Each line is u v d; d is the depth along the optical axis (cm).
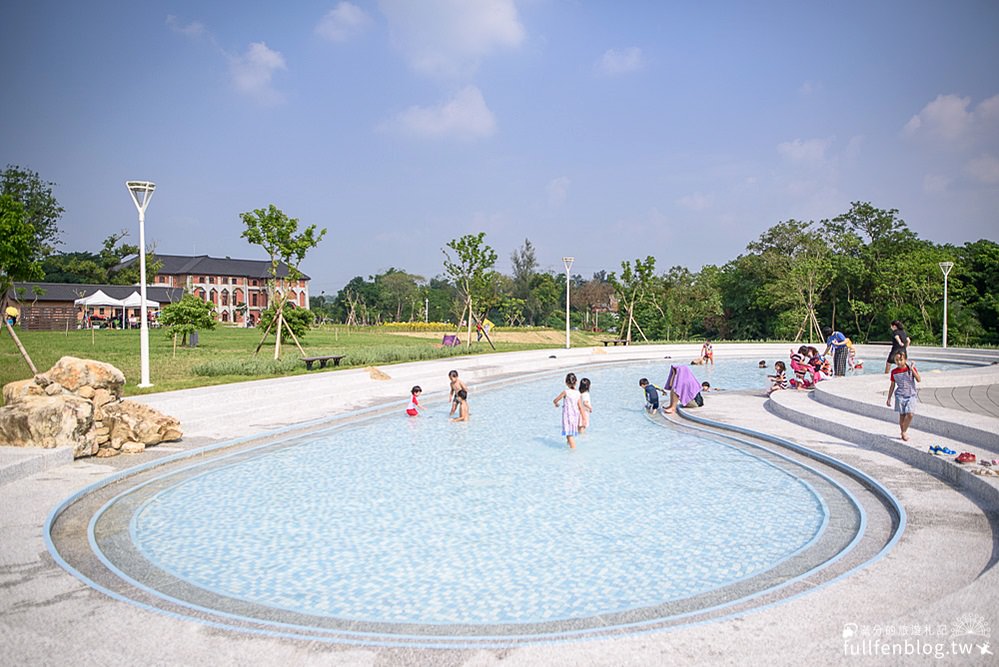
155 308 5438
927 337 4206
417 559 702
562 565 682
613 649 445
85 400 1072
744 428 1340
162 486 972
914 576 566
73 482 912
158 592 605
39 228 6531
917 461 1005
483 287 3600
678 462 1120
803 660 418
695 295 5878
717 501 895
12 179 6462
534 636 504
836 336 2184
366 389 1889
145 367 1662
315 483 1000
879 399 1417
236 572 669
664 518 827
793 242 5447
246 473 1058
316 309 9794
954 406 1404
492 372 2522
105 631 490
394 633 536
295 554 718
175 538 766
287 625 540
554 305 9438
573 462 1128
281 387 1725
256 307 9088
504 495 934
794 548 719
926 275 4366
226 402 1566
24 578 588
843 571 627
